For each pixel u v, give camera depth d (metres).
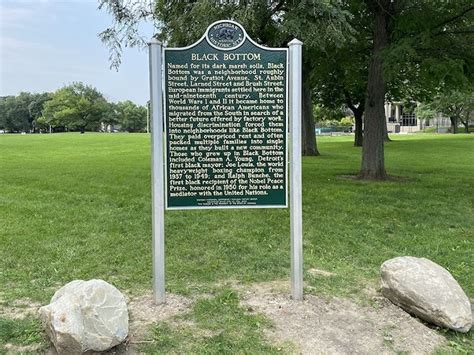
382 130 13.02
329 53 12.28
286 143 4.28
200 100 4.20
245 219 7.59
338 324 3.87
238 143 4.25
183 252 5.91
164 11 10.76
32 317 3.95
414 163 18.20
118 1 10.84
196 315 4.03
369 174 13.01
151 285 4.80
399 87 21.16
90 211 8.22
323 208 8.58
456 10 11.13
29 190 10.59
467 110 55.94
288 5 9.48
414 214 8.12
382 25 12.19
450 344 3.63
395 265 4.27
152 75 4.06
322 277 5.02
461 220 7.73
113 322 3.32
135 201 9.12
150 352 3.44
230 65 4.19
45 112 92.81
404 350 3.54
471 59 11.11
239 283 4.84
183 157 4.23
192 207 4.27
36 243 6.23
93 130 95.00
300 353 3.46
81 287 3.41
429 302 3.86
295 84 4.18
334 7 8.81
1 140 37.97
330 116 36.75
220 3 8.83
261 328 3.80
